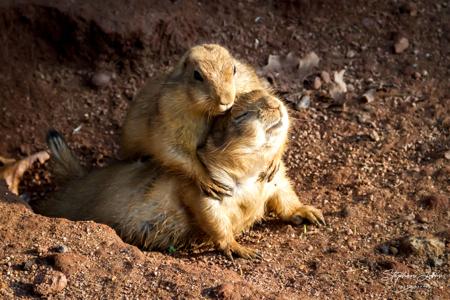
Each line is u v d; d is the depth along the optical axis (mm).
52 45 15938
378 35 16359
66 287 10023
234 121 11031
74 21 15570
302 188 13188
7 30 15633
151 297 9875
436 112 14508
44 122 15406
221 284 9969
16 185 14398
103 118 15461
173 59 16109
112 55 15898
